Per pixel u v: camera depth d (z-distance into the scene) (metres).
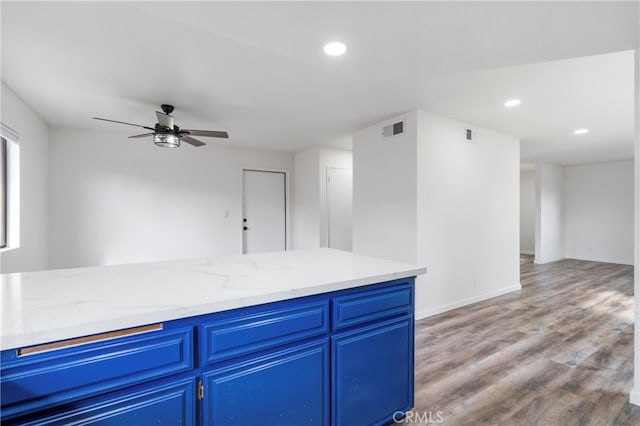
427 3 1.31
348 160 5.77
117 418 1.00
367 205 4.09
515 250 4.72
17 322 0.93
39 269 3.78
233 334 1.21
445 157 3.71
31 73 2.55
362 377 1.57
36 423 0.90
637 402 1.94
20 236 3.16
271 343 1.30
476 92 2.95
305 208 5.83
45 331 0.88
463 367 2.42
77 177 4.30
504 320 3.46
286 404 1.34
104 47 2.14
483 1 1.29
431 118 3.58
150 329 1.05
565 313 3.68
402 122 3.60
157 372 1.06
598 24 1.45
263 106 3.36
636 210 1.92
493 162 4.34
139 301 1.13
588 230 7.39
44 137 3.93
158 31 1.95
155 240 4.82
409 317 1.77
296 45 1.67
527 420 1.81
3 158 3.03
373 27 1.50
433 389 2.12
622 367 2.41
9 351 0.87
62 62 2.36
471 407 1.93
